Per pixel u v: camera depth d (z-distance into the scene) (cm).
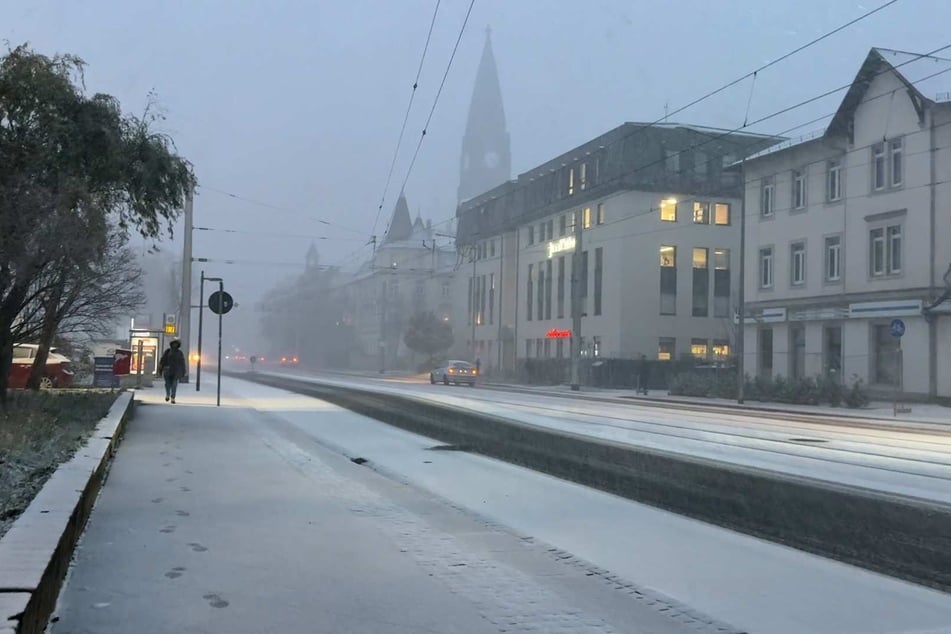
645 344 4956
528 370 5644
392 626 499
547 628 503
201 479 988
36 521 557
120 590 549
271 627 491
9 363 1406
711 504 945
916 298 3109
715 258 5122
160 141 1482
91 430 1155
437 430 1767
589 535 771
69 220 1220
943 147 3052
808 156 3728
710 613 541
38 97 1252
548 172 5950
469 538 739
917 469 1237
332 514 814
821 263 3634
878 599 579
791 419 2462
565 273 5700
